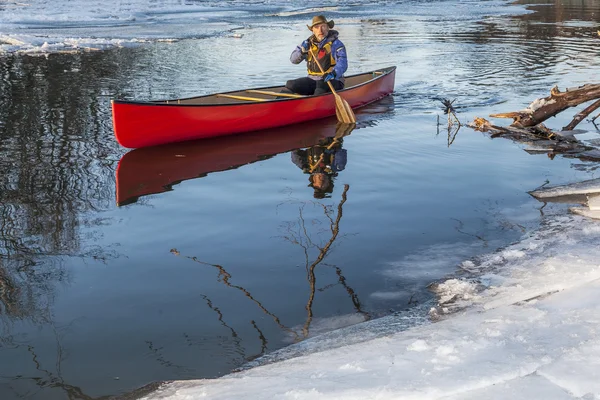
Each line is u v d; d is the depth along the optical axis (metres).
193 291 3.74
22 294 3.69
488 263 3.98
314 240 4.46
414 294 3.65
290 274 3.95
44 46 14.45
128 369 2.94
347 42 15.91
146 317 3.44
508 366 2.30
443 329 2.87
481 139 7.22
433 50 14.36
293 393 2.32
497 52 13.89
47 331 3.29
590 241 4.19
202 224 4.78
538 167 6.12
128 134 6.74
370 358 2.62
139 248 4.36
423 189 5.52
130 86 10.27
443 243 4.37
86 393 2.74
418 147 6.91
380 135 7.49
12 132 7.44
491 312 3.01
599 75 10.84
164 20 21.47
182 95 9.55
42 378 2.86
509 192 5.41
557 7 26.97
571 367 2.24
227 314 3.46
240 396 2.41
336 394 2.26
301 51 8.62
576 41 15.63
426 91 10.02
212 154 6.75
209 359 3.01
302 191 5.53
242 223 4.80
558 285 3.36
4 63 12.45
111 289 3.77
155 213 5.02
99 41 15.48
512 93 9.64
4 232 4.59
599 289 3.06
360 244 4.38
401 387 2.24
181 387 2.70
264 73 11.46
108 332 3.29
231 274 3.96
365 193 5.44
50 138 7.22
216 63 12.63
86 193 5.47
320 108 8.39
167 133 7.05
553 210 4.93
